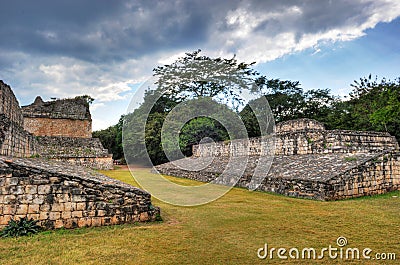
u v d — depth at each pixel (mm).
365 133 16078
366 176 11391
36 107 33281
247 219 7887
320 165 12688
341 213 8352
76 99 35250
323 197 10461
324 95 34156
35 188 6559
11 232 6172
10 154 10391
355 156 12492
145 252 5426
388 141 16984
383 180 11922
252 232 6707
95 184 7016
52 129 33000
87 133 34125
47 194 6621
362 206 9250
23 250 5402
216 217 8125
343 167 11469
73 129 33750
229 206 9680
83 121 34156
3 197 6379
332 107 33688
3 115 9789
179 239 6176
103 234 6375
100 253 5332
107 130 41125
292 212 8672
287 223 7445
